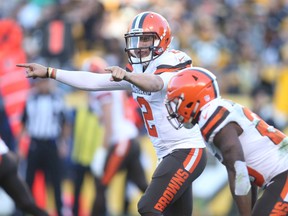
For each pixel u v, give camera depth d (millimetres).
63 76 17516
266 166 16000
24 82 31500
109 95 25609
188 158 17906
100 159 26844
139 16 17500
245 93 34062
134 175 26047
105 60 32562
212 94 15898
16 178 21578
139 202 17859
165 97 16828
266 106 30188
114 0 38500
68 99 29844
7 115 30578
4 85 31016
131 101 27328
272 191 15961
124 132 25828
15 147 30359
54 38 34156
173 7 39125
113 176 26031
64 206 29672
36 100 27844
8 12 39406
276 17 39719
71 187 29922
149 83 16297
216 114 15578
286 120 32125
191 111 15961
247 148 15914
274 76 33500
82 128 28297
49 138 27891
